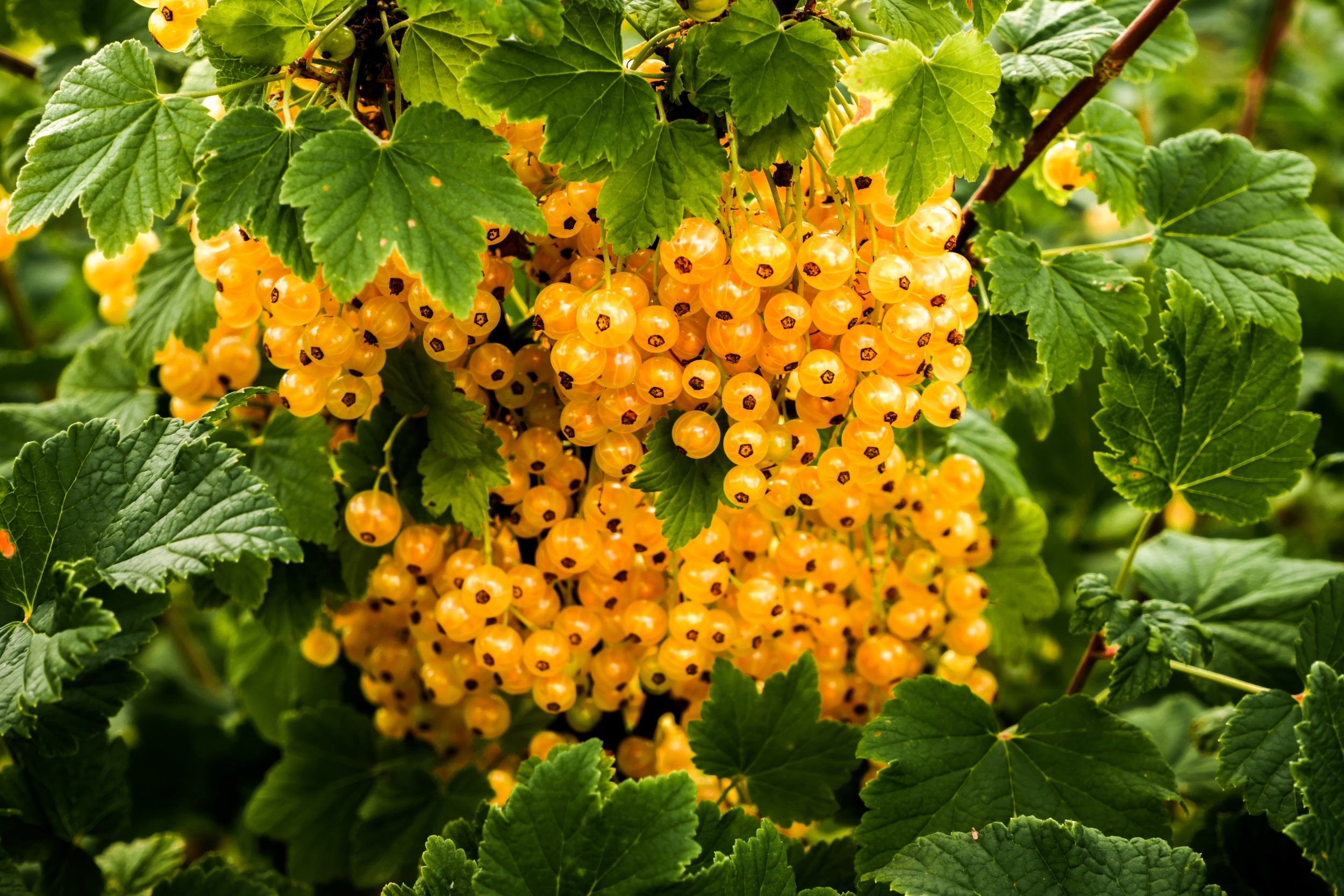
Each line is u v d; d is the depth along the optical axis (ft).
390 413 1.85
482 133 1.71
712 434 1.75
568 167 1.71
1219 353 1.85
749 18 1.70
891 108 1.71
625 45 2.03
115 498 1.74
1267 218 1.89
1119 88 3.39
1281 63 3.50
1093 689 2.23
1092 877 1.73
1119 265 1.85
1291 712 1.79
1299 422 1.85
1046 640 2.25
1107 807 1.79
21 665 1.71
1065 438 2.55
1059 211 2.66
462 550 1.84
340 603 1.94
